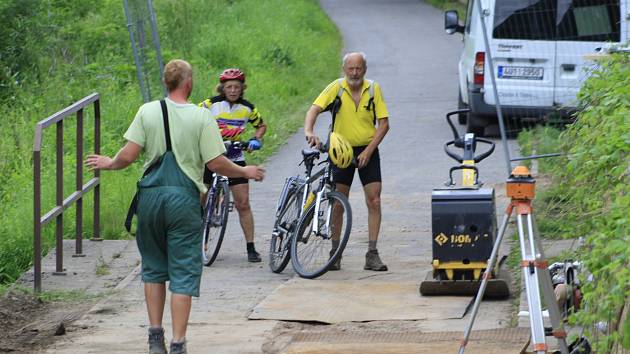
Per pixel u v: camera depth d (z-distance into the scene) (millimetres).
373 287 16766
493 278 15859
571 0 29547
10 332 14969
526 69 29906
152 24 34156
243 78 19062
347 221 17250
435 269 15945
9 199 24422
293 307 15617
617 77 13984
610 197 11070
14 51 38656
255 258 19344
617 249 8648
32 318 15836
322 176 18141
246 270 18656
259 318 15172
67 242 20891
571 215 12562
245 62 46344
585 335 9570
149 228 12867
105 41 43406
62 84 36562
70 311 16156
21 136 29656
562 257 13219
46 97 34688
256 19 59625
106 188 24641
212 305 16094
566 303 12953
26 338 14602
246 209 19281
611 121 11852
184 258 12820
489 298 15875
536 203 19031
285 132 34406
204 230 19312
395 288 16656
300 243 18172
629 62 15180
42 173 26250
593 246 10586
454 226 15867
